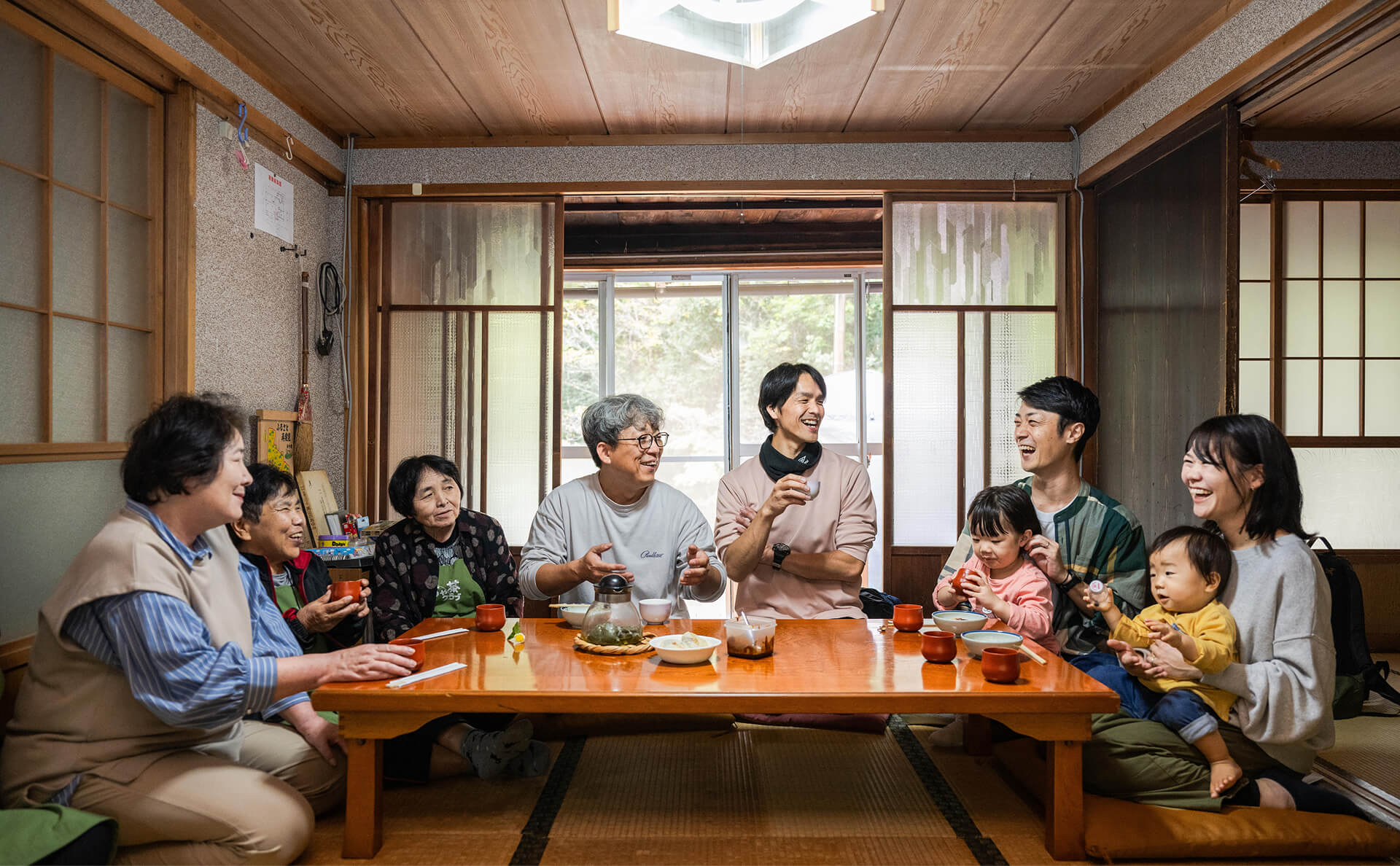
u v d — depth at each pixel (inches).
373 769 74.1
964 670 78.8
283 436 143.7
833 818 82.1
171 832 69.2
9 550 91.8
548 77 140.9
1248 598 83.8
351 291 166.6
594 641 85.7
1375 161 169.5
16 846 60.2
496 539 113.0
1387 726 117.3
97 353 106.3
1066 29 125.9
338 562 131.0
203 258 123.6
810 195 169.8
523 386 168.6
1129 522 102.0
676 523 112.3
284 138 144.1
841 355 231.1
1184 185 131.5
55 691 69.9
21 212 94.3
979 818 82.6
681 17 88.3
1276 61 108.0
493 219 169.2
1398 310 172.7
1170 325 136.0
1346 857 74.9
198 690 66.9
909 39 128.4
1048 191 166.6
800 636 93.7
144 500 70.8
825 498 116.0
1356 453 172.6
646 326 233.1
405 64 136.2
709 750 101.9
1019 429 105.6
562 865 72.4
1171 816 76.5
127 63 108.1
